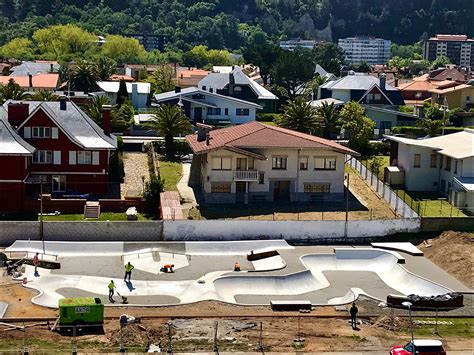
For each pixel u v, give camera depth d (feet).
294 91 478.59
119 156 289.94
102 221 221.05
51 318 160.25
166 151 313.53
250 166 251.80
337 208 249.55
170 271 198.08
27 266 196.24
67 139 253.44
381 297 184.75
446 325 163.73
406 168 271.90
